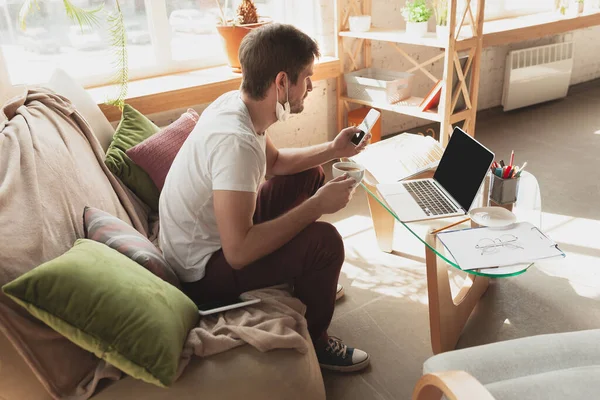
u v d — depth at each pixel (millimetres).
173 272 1562
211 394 1271
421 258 2395
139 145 2002
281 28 1517
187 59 3170
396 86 3178
